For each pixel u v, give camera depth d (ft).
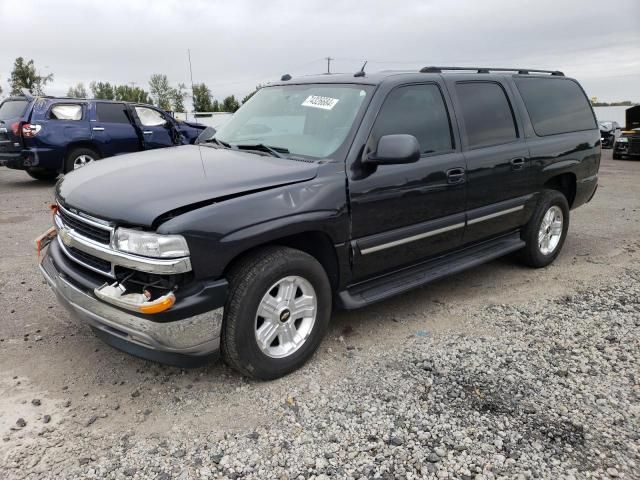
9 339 12.29
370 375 10.98
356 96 12.54
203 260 9.19
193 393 10.31
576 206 19.40
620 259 19.35
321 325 11.31
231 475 8.11
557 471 8.23
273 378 10.71
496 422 9.40
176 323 9.14
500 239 16.49
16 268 17.24
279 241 10.93
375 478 8.09
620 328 13.26
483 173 14.48
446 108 13.89
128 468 8.24
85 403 9.92
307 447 8.77
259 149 12.60
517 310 14.47
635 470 8.28
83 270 10.43
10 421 9.30
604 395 10.27
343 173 11.27
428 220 13.26
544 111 17.35
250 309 9.90
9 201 29.19
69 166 34.12
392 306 14.70
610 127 83.92
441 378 10.84
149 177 10.52
